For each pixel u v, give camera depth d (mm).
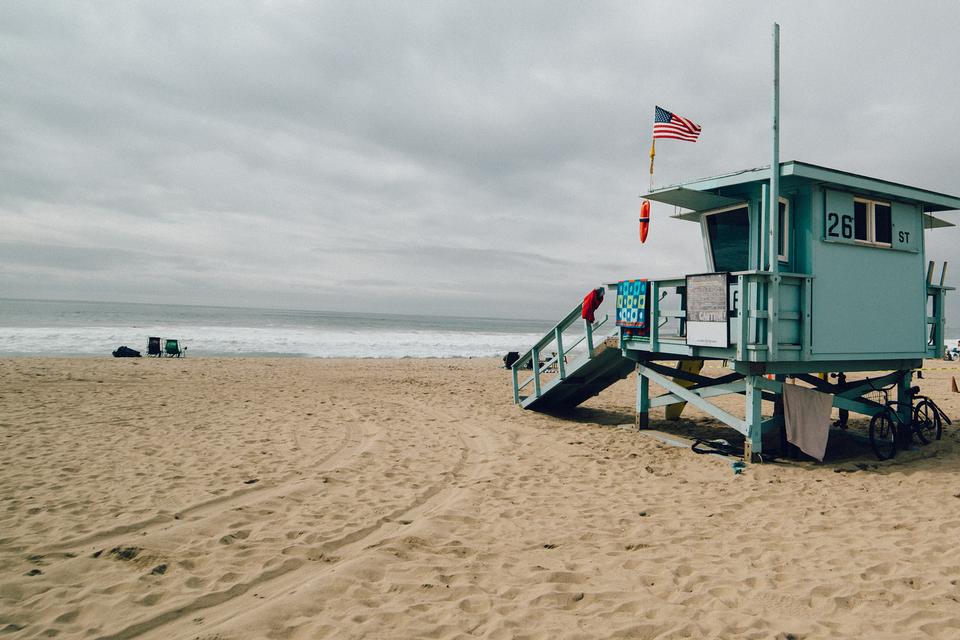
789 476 6984
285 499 5941
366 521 5348
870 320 8250
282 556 4465
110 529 4895
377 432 9648
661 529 5184
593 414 12055
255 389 15016
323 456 7863
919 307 8930
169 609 3572
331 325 77812
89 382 15008
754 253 8383
